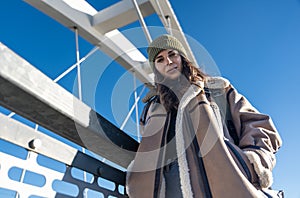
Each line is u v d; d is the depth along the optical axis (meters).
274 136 1.08
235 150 0.95
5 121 0.83
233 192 0.82
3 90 0.71
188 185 0.89
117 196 1.23
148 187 0.97
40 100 0.76
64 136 0.99
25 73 0.72
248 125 1.12
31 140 0.88
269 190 0.99
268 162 0.96
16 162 0.83
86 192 1.06
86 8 3.39
